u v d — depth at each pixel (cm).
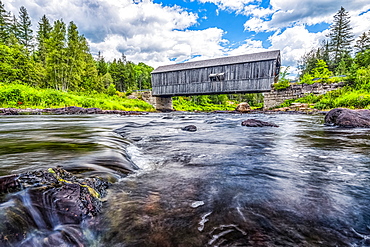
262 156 334
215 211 154
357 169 263
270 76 2439
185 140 491
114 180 201
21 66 2911
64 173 170
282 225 136
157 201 168
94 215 136
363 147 402
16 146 311
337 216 148
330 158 319
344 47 4750
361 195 184
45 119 998
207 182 216
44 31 4894
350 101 1581
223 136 552
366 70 2117
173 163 290
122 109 2614
